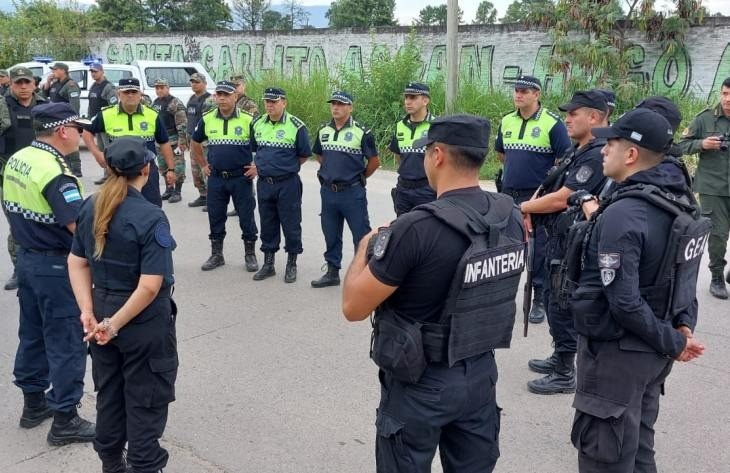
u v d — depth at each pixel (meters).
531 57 14.07
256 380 4.24
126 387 2.92
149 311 2.84
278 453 3.44
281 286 6.10
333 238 6.04
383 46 15.02
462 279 2.15
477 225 2.19
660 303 2.48
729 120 5.47
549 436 3.61
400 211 5.94
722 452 3.43
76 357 3.47
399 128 5.89
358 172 5.93
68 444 3.52
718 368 4.37
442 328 2.20
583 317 2.54
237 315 5.37
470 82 13.70
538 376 4.30
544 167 5.19
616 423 2.49
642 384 2.50
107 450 3.02
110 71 14.59
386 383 2.35
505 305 2.32
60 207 3.22
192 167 9.05
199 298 5.77
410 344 2.19
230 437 3.59
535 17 13.24
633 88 12.12
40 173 3.24
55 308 3.38
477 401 2.32
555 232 3.96
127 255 2.79
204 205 9.21
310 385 4.18
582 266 2.60
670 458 3.38
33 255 3.36
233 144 6.27
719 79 11.93
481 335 2.26
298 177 6.16
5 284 6.05
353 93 13.80
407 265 2.16
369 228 6.15
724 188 5.46
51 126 3.33
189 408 3.89
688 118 11.25
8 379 4.25
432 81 14.30
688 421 3.73
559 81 13.60
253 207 6.51
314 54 18.08
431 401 2.24
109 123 6.63
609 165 2.61
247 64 19.86
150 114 6.75
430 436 2.28
